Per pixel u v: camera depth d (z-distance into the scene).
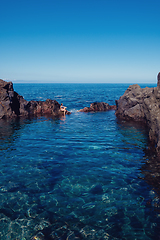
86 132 16.27
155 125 12.36
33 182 7.50
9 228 5.08
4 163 9.40
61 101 45.84
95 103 33.09
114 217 5.48
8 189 6.97
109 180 7.68
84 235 4.82
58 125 19.48
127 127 18.33
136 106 21.84
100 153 10.94
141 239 4.68
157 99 12.71
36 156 10.43
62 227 5.10
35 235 4.84
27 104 27.20
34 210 5.80
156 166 9.04
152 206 5.96
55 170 8.63
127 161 9.71
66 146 12.29
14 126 18.70
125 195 6.57
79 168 8.86
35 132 16.19
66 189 6.99
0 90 23.73
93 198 6.41
